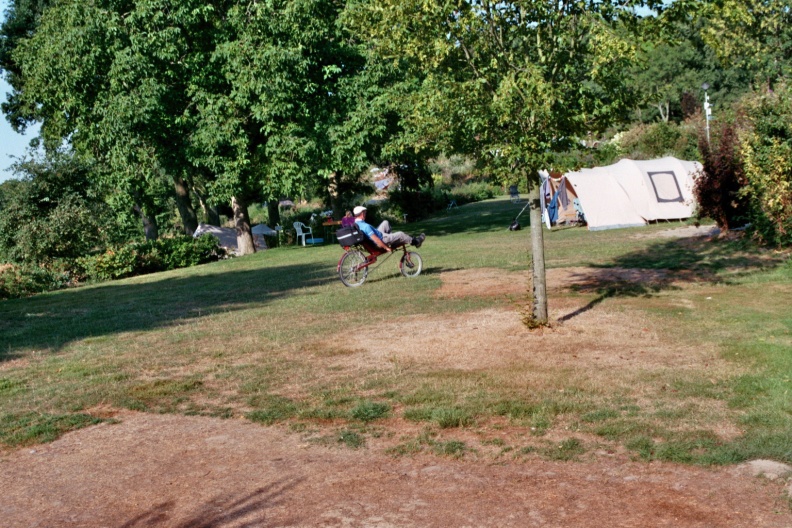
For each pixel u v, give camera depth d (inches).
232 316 478.0
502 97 314.0
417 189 1695.4
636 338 338.6
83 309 593.0
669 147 1664.6
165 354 366.3
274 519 174.2
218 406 272.5
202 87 1029.8
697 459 194.2
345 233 591.5
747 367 278.8
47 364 360.8
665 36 342.3
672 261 610.2
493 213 1695.4
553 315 402.0
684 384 260.5
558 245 825.5
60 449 235.0
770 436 204.2
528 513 169.8
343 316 448.5
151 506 187.0
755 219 658.2
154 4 979.3
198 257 1088.8
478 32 346.9
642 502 172.7
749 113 684.1
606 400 249.1
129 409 275.1
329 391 279.3
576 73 349.7
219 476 204.1
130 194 1184.8
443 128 354.9
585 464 198.1
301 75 1031.0
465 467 200.2
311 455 215.9
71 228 1027.3
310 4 1005.2
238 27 1010.1
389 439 226.1
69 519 182.4
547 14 341.1
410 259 623.5
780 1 1009.5
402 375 296.7
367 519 171.0
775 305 399.2
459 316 419.8
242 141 1020.5
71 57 1008.2
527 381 274.8
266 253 1119.0
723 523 160.2
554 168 333.4
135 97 973.8
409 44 347.6
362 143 1027.9
